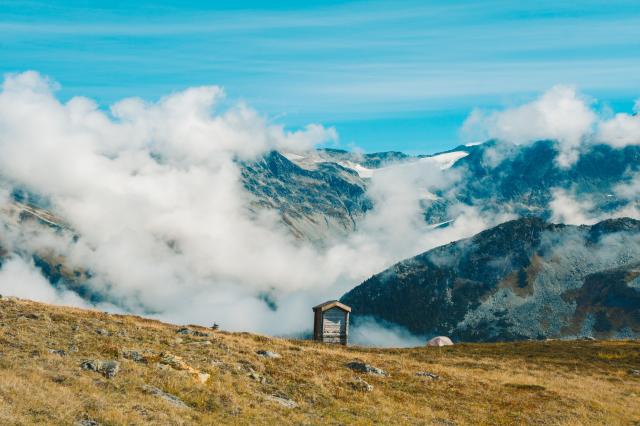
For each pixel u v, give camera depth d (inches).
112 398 925.8
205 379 1180.5
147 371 1120.2
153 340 1513.3
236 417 978.7
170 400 991.0
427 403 1347.2
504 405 1427.2
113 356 1215.6
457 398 1441.9
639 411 1555.1
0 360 1012.5
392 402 1293.1
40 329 1379.2
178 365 1205.7
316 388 1290.6
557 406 1472.7
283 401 1154.0
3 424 725.9
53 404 831.7
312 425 1014.4
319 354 1818.4
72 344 1273.4
